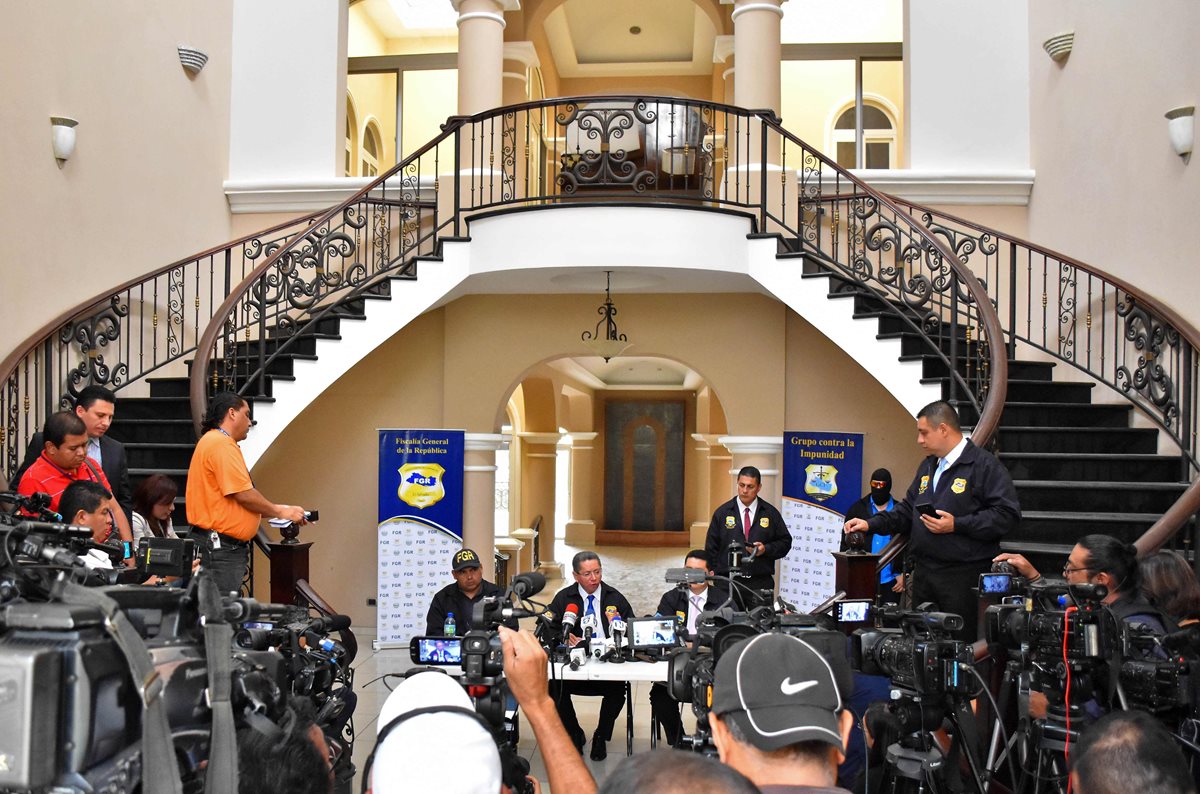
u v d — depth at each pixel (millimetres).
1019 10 8953
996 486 4453
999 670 3865
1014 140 8883
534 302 9023
